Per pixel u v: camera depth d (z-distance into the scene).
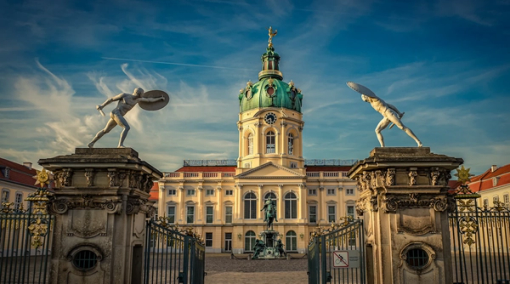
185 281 15.30
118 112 14.73
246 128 82.38
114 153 14.26
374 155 14.41
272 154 79.81
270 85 82.12
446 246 13.84
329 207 80.06
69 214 13.75
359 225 16.25
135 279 15.02
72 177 13.91
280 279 30.72
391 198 13.84
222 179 80.81
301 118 84.88
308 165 90.38
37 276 26.41
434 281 13.57
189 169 88.31
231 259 56.66
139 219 14.95
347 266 15.93
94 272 13.46
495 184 57.34
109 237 13.59
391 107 15.05
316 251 16.98
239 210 76.69
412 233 13.76
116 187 13.67
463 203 15.53
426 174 14.03
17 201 56.38
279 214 76.31
